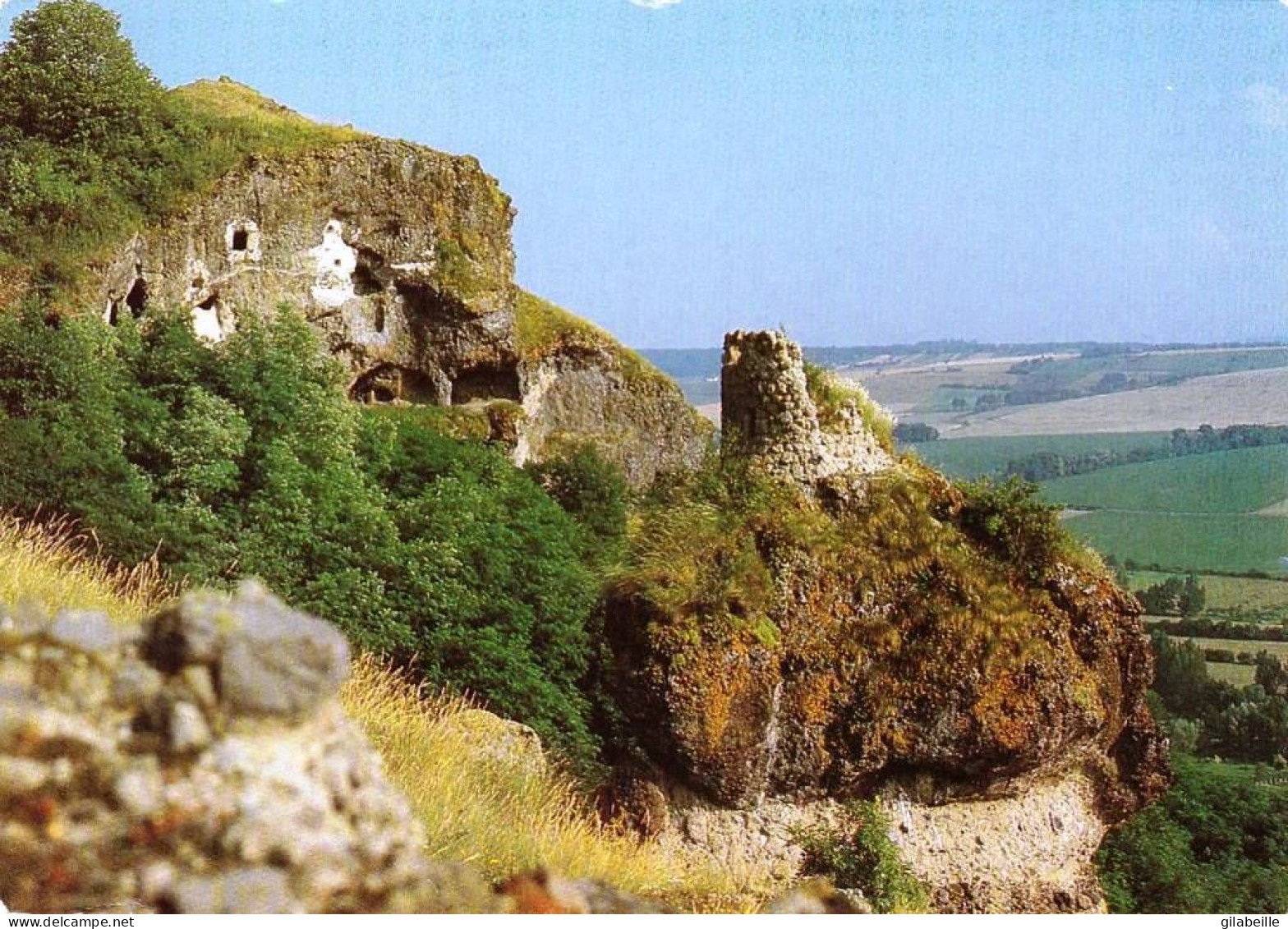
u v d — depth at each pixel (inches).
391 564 1259.2
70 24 2050.9
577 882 250.7
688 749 546.0
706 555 572.7
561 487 2057.1
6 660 190.9
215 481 1299.2
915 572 584.1
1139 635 604.7
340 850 193.2
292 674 193.2
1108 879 1042.7
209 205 2149.4
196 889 185.3
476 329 2436.0
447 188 2417.6
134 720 190.9
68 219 1929.1
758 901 443.2
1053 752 577.9
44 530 930.1
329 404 1537.9
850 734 560.7
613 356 2701.8
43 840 185.2
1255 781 1509.6
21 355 1336.1
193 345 1509.6
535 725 1023.6
